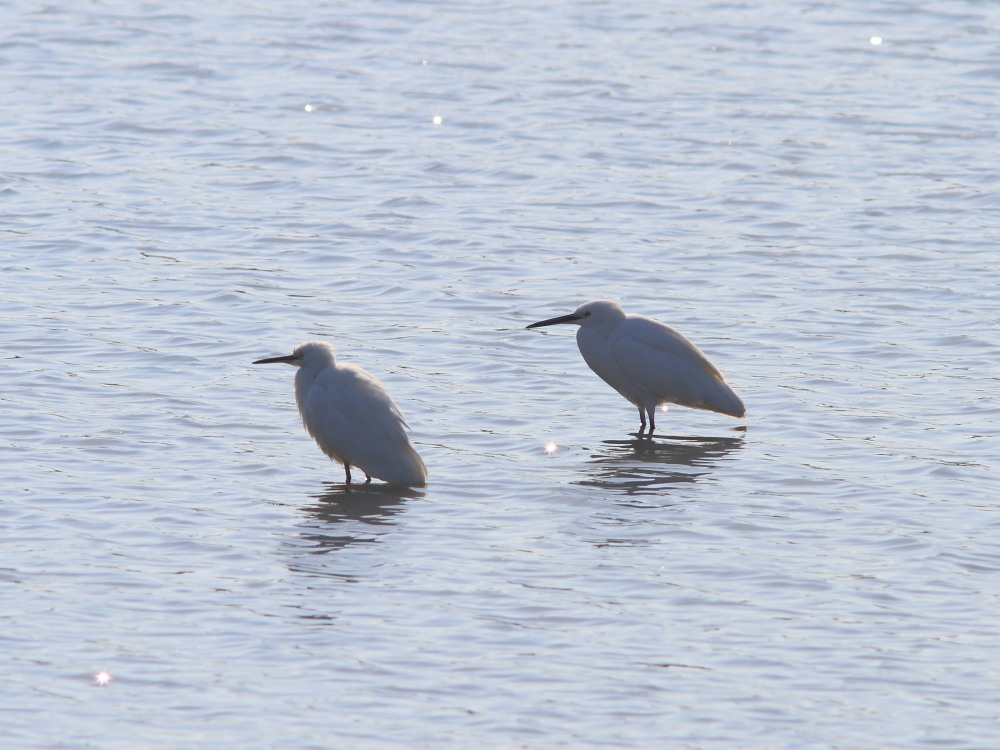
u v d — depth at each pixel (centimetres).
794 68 3781
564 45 3988
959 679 1048
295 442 1566
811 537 1309
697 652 1085
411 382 1761
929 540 1298
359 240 2389
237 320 1973
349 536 1304
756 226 2511
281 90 3450
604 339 1680
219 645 1085
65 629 1102
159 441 1538
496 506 1392
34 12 4197
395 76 3609
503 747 950
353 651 1079
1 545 1248
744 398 1728
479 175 2816
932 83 3631
